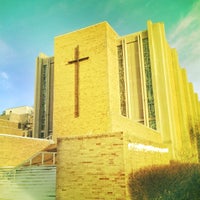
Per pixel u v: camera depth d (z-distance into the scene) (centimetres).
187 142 2478
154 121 2138
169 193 898
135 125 1670
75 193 834
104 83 1689
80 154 862
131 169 817
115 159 791
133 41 2445
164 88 2178
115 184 771
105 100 1652
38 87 2933
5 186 1141
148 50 2350
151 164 1054
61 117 1792
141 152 952
